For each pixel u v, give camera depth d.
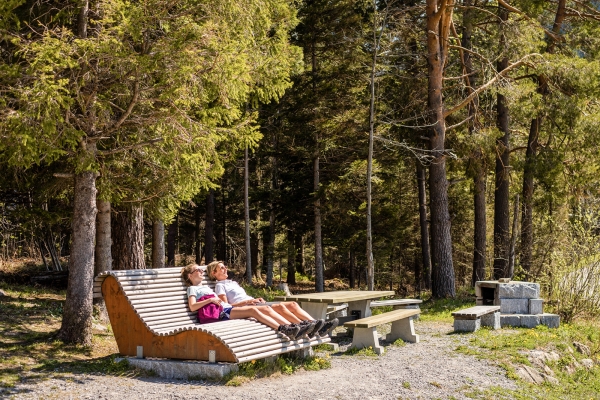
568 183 19.70
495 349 9.20
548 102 18.67
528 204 19.88
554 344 9.98
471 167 21.06
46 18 8.98
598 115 18.42
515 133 25.11
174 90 7.98
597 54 20.20
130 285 7.46
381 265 25.91
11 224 15.52
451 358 8.53
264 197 24.81
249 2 8.99
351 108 23.22
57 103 7.03
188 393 5.97
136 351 7.28
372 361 8.22
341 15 21.66
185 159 8.98
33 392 5.89
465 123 21.19
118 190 10.46
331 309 10.59
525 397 6.99
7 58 8.82
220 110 9.46
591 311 12.90
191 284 8.23
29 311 10.85
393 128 22.64
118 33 7.44
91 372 6.96
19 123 6.99
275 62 10.69
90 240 8.60
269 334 7.23
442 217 18.92
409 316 9.96
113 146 9.90
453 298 18.38
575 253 13.32
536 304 12.04
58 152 7.42
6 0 7.34
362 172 22.06
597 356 10.57
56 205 12.66
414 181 30.06
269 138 24.30
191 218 33.06
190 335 6.88
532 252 19.69
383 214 25.00
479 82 21.92
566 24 21.19
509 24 18.55
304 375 7.11
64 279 16.69
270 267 26.20
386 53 19.12
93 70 7.90
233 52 8.31
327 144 22.33
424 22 21.69
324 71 22.48
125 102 9.35
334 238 25.88
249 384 6.39
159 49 7.94
